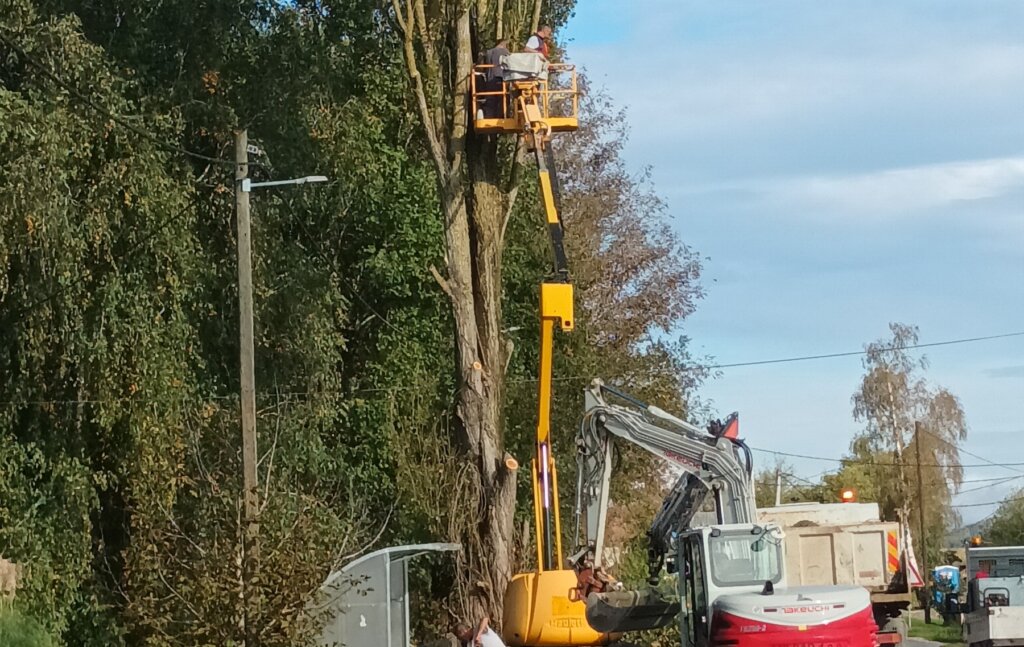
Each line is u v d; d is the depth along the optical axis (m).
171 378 21.92
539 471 19.52
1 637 19.30
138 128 22.06
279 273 25.80
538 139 22.83
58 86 21.00
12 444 21.20
